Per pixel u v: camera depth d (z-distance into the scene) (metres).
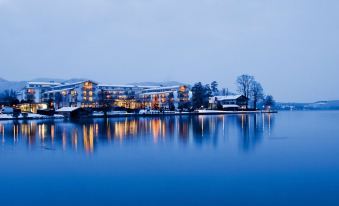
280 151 39.00
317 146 43.03
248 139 51.00
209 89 196.88
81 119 110.62
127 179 26.55
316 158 34.44
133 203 21.02
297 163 31.92
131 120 104.25
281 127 74.81
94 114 126.62
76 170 29.84
